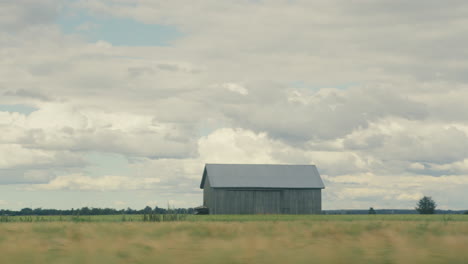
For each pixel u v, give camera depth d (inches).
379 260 528.7
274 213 3671.3
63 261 523.5
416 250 581.9
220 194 3619.6
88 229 912.9
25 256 547.5
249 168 3823.8
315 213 3713.1
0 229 919.0
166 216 1510.8
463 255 550.3
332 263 518.9
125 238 742.5
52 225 1079.0
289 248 608.1
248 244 643.5
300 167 3900.1
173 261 526.6
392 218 1968.5
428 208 4552.2
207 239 733.9
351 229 916.0
